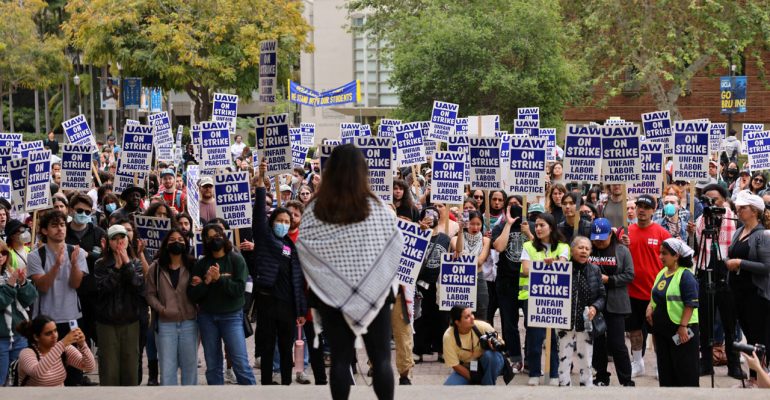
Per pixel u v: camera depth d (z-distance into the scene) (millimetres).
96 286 11805
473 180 15727
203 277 11852
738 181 22250
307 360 14227
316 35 60094
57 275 12109
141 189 15359
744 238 13211
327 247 6961
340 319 7125
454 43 38469
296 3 47344
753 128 23266
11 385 11797
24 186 16016
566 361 12445
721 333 14320
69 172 17750
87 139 22000
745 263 12867
